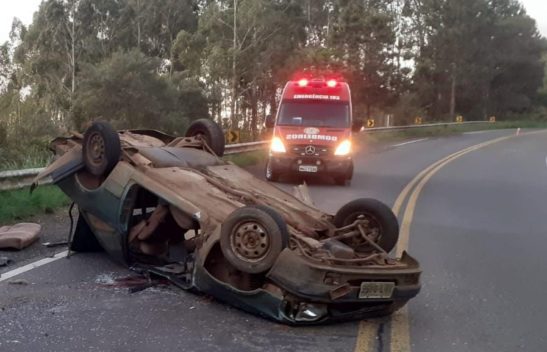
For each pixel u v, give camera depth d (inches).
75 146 311.7
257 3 1756.9
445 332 239.8
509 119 3329.2
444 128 2161.7
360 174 796.6
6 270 297.6
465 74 2874.0
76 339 217.8
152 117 1360.7
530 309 272.2
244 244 232.5
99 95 1322.6
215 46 1733.5
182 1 2098.9
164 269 285.0
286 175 723.4
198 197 267.3
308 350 213.9
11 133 601.9
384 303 242.2
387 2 2844.5
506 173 896.9
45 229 388.2
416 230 444.8
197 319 239.6
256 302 235.5
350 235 268.2
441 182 749.3
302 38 1974.7
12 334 220.5
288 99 708.0
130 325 232.1
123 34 2037.4
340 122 690.8
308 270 224.2
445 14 2807.6
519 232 455.2
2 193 437.4
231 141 882.8
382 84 1958.7
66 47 1943.9
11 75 1411.2
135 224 295.7
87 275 292.5
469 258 366.6
